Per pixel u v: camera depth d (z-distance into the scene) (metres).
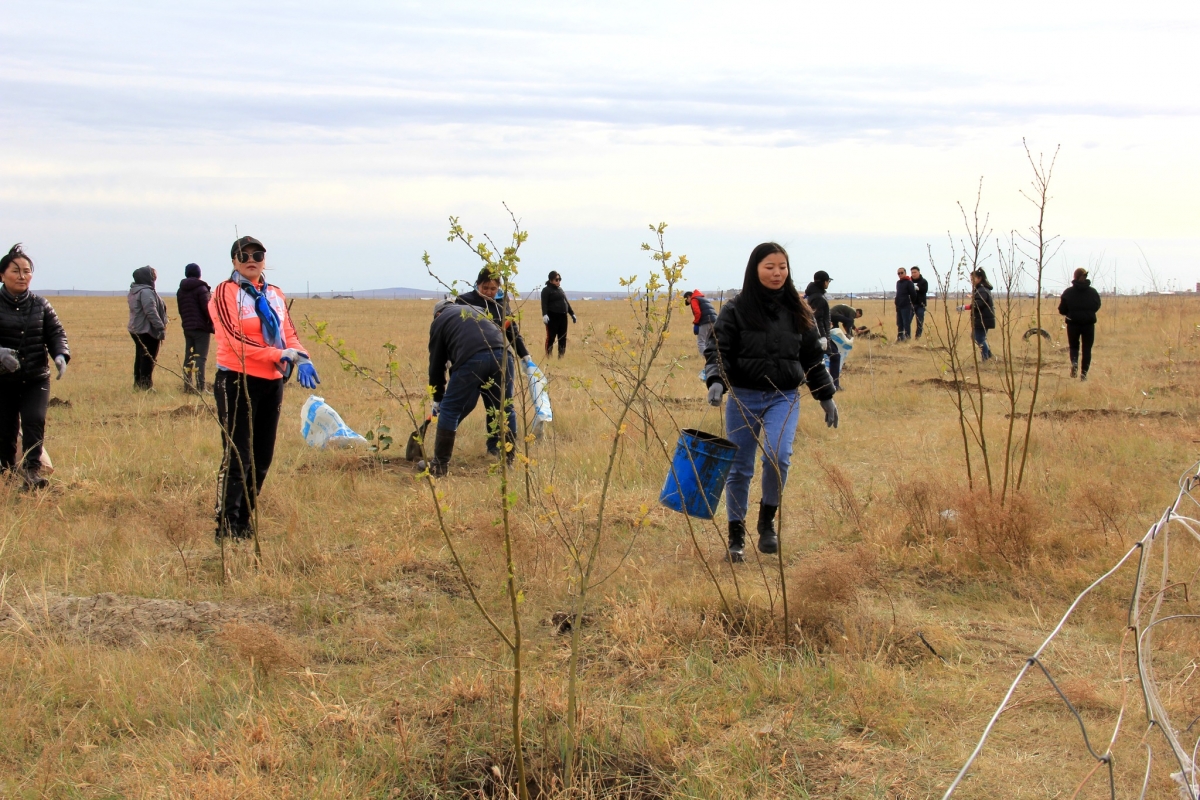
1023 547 5.39
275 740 3.40
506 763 3.35
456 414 7.59
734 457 5.43
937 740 3.44
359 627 4.53
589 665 4.12
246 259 5.76
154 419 10.34
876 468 8.02
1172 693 3.74
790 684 3.85
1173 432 8.68
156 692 3.82
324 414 8.87
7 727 3.53
